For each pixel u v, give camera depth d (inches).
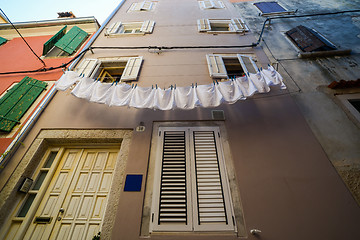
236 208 112.5
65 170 140.1
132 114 155.8
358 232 101.1
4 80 194.2
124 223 107.7
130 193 117.3
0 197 117.2
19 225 117.7
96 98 123.7
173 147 139.1
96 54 217.9
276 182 119.4
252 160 129.0
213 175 126.5
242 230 105.5
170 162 132.3
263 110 155.5
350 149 130.0
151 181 123.3
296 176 121.1
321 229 102.8
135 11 301.7
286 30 243.6
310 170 123.0
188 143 140.4
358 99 156.1
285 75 181.2
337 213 107.0
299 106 156.5
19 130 148.3
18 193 124.6
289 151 132.0
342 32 229.1
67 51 227.1
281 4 301.4
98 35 248.5
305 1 306.2
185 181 124.1
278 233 102.7
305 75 179.8
